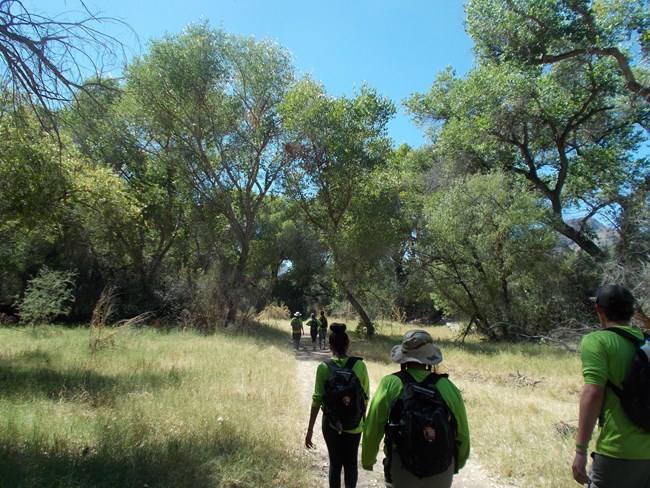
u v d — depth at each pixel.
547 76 22.77
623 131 26.00
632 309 3.25
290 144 25.92
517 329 23.84
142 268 26.97
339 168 24.62
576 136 26.78
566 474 5.74
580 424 3.03
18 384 8.63
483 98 23.81
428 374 3.37
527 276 22.91
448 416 3.14
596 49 19.80
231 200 29.23
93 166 14.35
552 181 29.58
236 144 27.83
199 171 27.58
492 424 8.00
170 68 23.98
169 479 4.86
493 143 26.00
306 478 5.57
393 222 26.25
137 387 9.06
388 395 3.30
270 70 26.16
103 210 14.02
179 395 8.49
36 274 24.27
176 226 28.78
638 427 2.92
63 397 7.84
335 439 4.68
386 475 3.33
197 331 22.45
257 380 10.77
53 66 5.91
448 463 3.06
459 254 24.48
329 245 27.11
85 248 25.31
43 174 11.71
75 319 25.11
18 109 6.72
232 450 5.95
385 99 25.33
